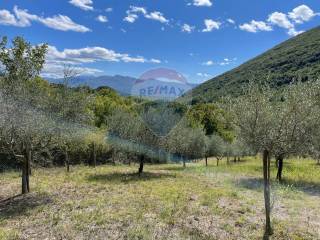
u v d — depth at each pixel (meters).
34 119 15.20
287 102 13.04
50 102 18.72
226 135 58.62
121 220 11.76
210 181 22.98
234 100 11.81
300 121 13.18
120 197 15.96
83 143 31.61
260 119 10.50
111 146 35.97
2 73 19.11
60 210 13.30
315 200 16.75
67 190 17.81
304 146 18.23
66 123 19.05
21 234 10.32
